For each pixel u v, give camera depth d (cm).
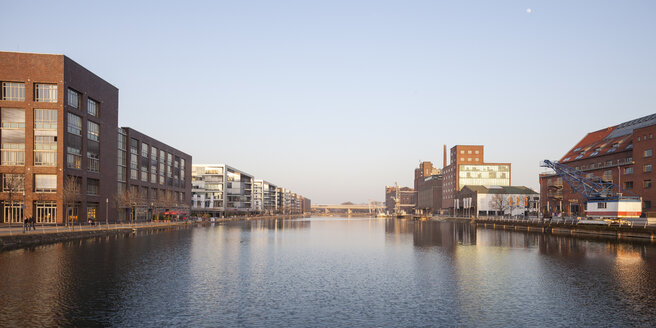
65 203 7819
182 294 2716
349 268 3891
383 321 2181
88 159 8988
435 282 3203
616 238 6975
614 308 2430
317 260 4431
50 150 7975
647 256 4694
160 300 2550
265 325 2095
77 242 5828
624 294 2784
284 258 4547
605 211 8450
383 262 4300
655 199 8812
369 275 3506
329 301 2588
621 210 8106
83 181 8731
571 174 10444
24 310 2289
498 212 17438
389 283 3159
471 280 3284
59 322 2089
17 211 7900
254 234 8394
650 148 8994
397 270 3775
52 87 8056
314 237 7862
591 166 11450
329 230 10688
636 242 6303
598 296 2731
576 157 12269
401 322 2167
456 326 2103
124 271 3484
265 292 2817
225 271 3609
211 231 9112
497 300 2627
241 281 3180
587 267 3916
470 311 2372
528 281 3234
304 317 2239
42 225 7562
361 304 2520
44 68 8019
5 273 3322
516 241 6825
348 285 3075
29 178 7850
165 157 13888
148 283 3030
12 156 7900
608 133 12294
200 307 2411
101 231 7306
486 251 5328
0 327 2003
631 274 3528
